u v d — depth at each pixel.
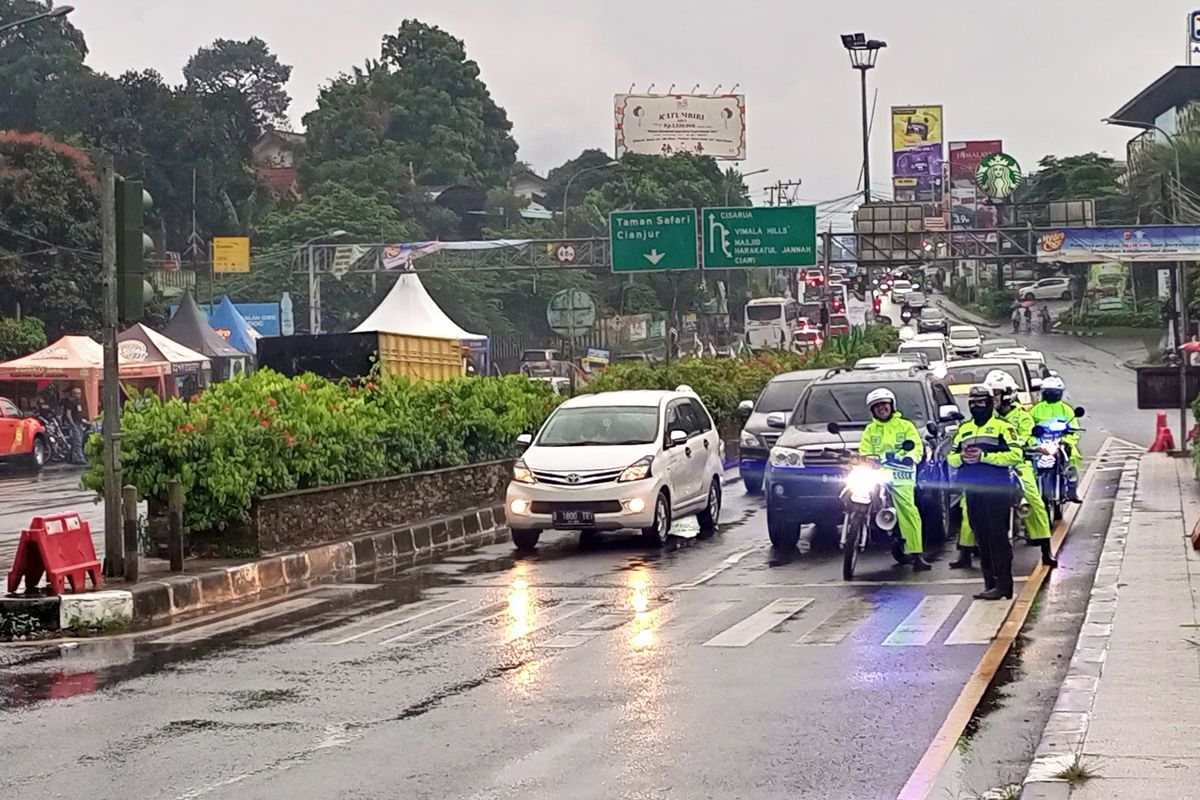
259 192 79.69
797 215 48.97
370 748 8.35
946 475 17.36
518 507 18.56
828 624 12.41
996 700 9.38
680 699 9.48
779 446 17.91
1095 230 52.78
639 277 84.44
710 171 91.56
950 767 7.71
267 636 12.66
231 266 62.84
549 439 19.56
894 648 11.16
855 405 18.67
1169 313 60.31
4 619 13.08
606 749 8.18
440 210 81.19
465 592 15.05
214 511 16.34
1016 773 7.59
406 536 18.84
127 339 42.41
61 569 13.52
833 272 120.06
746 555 17.59
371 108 89.62
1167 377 30.62
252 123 83.12
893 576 15.34
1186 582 13.19
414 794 7.34
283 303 63.06
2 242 53.69
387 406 21.44
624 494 18.30
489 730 8.73
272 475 16.89
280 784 7.60
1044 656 10.85
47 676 10.98
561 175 110.44
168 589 14.20
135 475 16.28
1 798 7.45
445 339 34.25
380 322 45.41
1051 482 18.73
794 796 7.17
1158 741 7.55
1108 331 83.94
